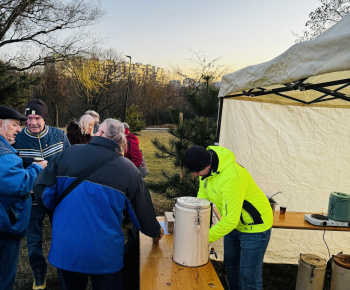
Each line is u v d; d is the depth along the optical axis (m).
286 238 3.75
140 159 4.26
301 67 1.69
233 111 3.62
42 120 2.68
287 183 3.77
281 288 3.22
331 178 3.76
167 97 35.66
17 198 2.10
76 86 26.94
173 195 4.53
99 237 1.72
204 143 4.55
